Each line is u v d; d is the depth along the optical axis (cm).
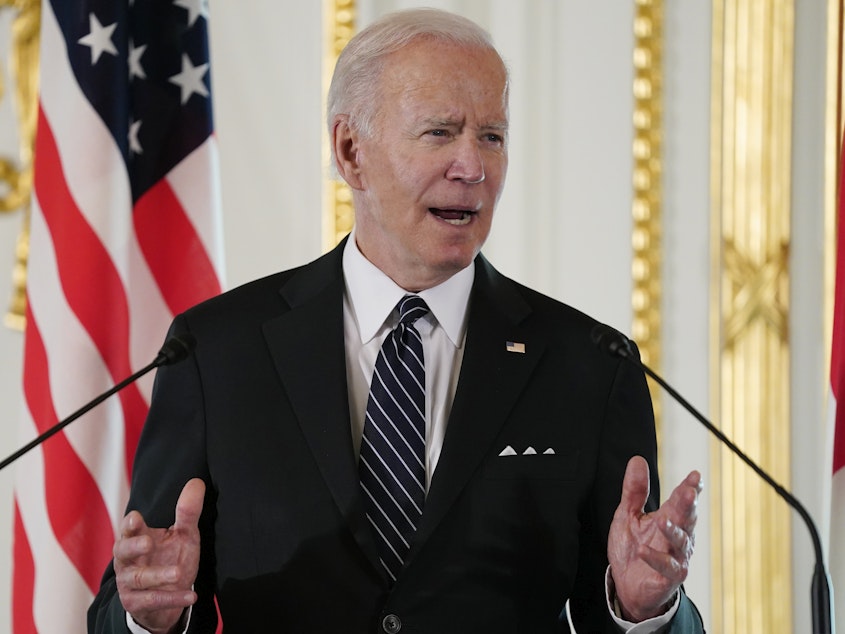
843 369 827
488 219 593
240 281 1083
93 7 888
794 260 1131
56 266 869
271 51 1091
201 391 602
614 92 1119
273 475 577
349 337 620
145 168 909
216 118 1080
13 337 1047
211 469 590
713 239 1122
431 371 612
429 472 589
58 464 848
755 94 1127
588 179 1119
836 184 1121
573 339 620
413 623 556
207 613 605
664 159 1125
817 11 1137
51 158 885
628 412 605
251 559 573
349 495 566
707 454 1120
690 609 565
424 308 616
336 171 634
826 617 478
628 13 1120
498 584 569
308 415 584
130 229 881
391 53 592
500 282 646
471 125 580
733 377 1121
